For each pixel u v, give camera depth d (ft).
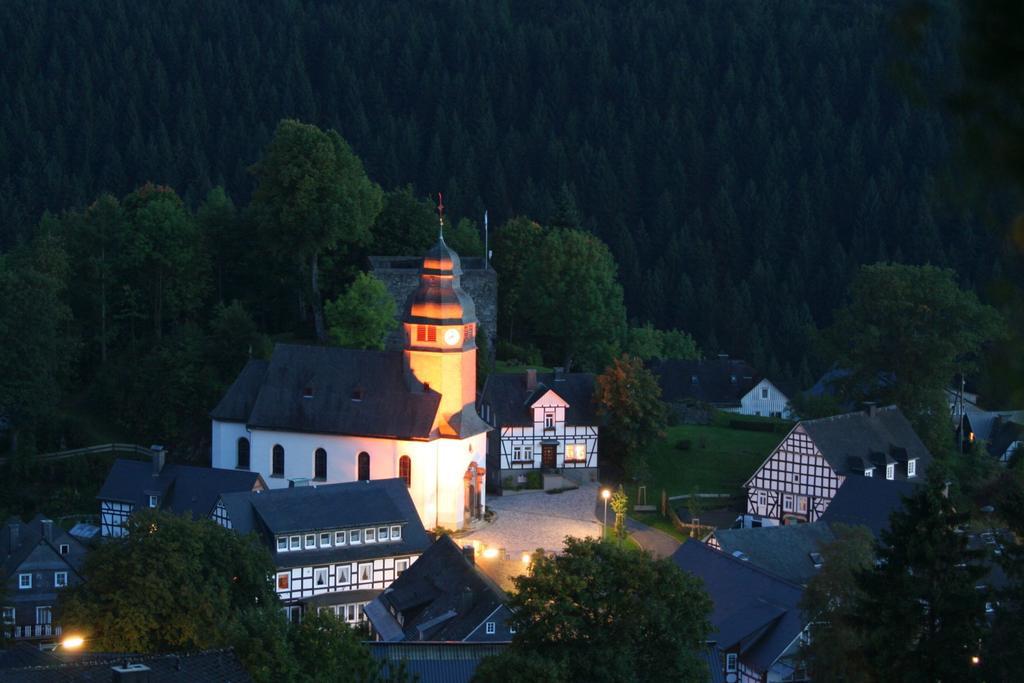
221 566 534.78
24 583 652.07
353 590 645.10
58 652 381.81
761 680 504.43
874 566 385.29
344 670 408.67
